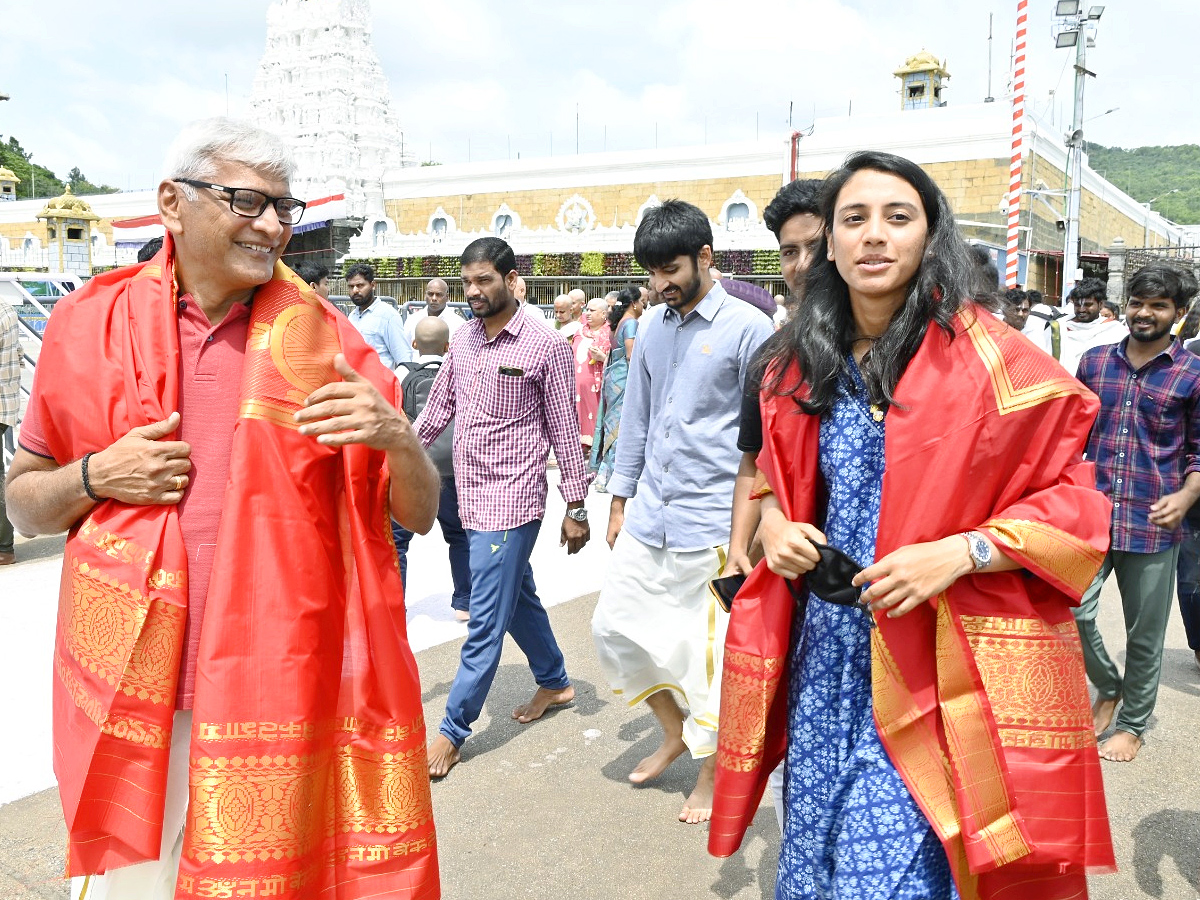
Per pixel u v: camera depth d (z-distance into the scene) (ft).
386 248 123.75
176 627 6.21
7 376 20.76
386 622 6.62
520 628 13.93
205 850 5.92
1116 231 129.29
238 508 6.18
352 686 6.60
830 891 6.66
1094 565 6.14
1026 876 6.29
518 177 129.39
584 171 124.57
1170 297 12.86
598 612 11.92
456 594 18.10
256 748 6.02
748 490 8.00
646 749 13.25
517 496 12.59
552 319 54.54
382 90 149.18
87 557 6.28
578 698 14.99
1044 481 6.23
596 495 30.76
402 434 6.59
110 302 6.64
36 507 6.47
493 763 12.83
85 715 6.22
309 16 143.64
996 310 6.54
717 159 114.62
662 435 11.37
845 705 6.60
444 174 135.74
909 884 6.13
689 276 11.00
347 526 6.71
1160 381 12.92
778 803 8.25
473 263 12.57
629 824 11.23
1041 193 88.28
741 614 7.16
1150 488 12.79
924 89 133.69
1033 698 6.16
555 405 12.96
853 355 6.74
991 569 6.04
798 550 6.40
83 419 6.44
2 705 13.80
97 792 6.15
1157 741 13.65
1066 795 6.12
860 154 6.38
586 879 10.08
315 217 127.54
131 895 6.54
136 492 6.17
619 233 111.04
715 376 11.03
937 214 6.37
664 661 11.42
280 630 6.15
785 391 6.81
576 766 12.74
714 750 11.04
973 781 6.10
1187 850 10.61
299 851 6.14
